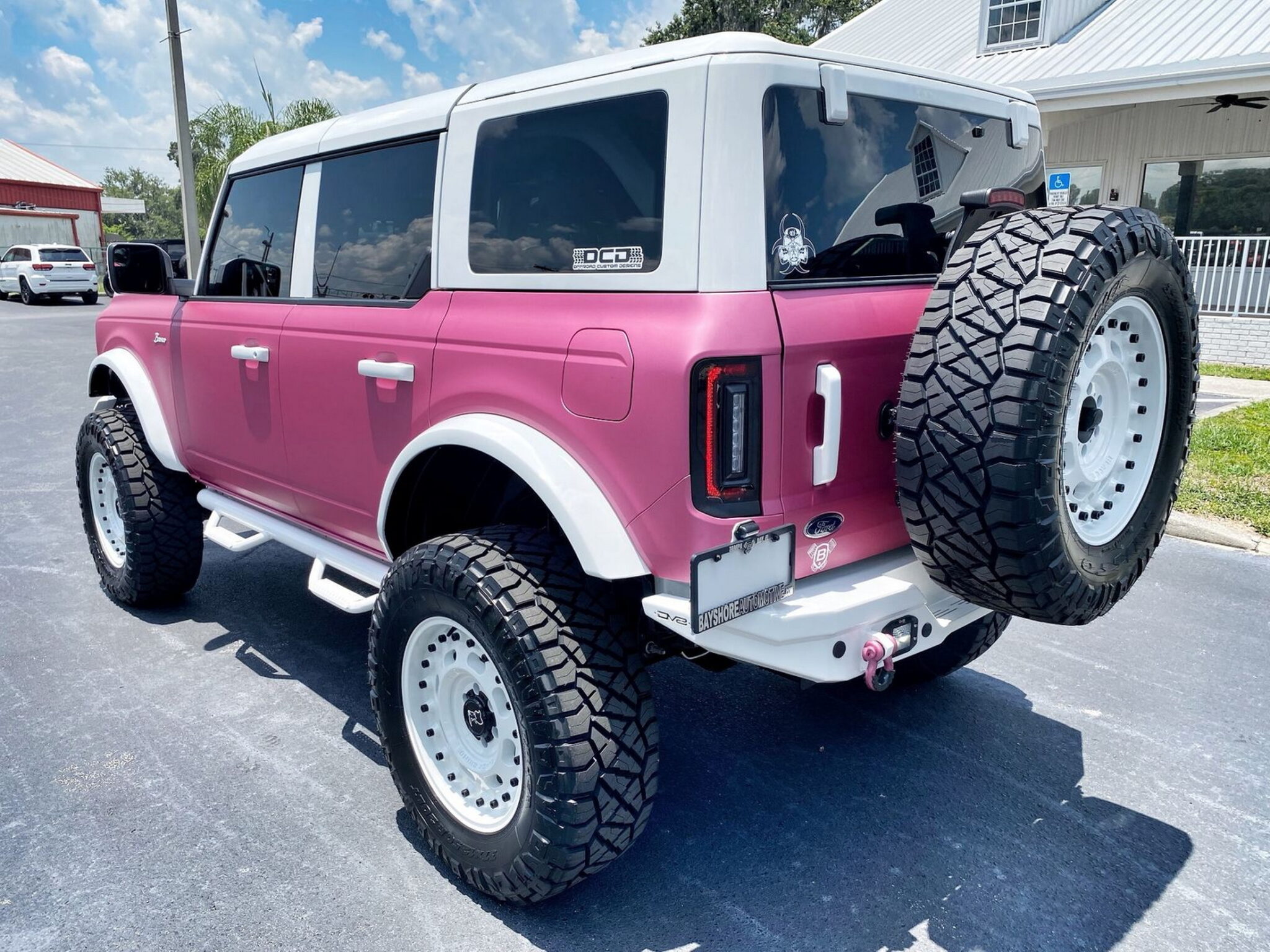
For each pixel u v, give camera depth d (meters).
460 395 2.69
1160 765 3.37
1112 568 2.47
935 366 2.19
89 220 40.09
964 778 3.30
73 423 9.72
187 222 15.27
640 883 2.74
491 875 2.53
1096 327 2.20
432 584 2.51
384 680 2.75
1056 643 4.41
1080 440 2.45
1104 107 12.07
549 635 2.34
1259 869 2.80
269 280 3.66
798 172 2.31
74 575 5.32
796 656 2.29
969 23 16.00
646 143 2.26
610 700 2.36
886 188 2.59
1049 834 2.97
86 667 4.13
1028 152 3.24
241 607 4.86
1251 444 7.61
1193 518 5.90
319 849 2.88
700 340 2.12
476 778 2.65
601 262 2.36
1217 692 3.91
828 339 2.29
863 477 2.48
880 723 3.68
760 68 2.18
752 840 2.95
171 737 3.54
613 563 2.27
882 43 16.84
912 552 2.72
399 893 2.69
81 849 2.87
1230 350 12.42
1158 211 13.98
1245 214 13.21
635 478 2.25
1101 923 2.57
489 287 2.66
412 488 2.93
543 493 2.33
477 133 2.71
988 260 2.24
